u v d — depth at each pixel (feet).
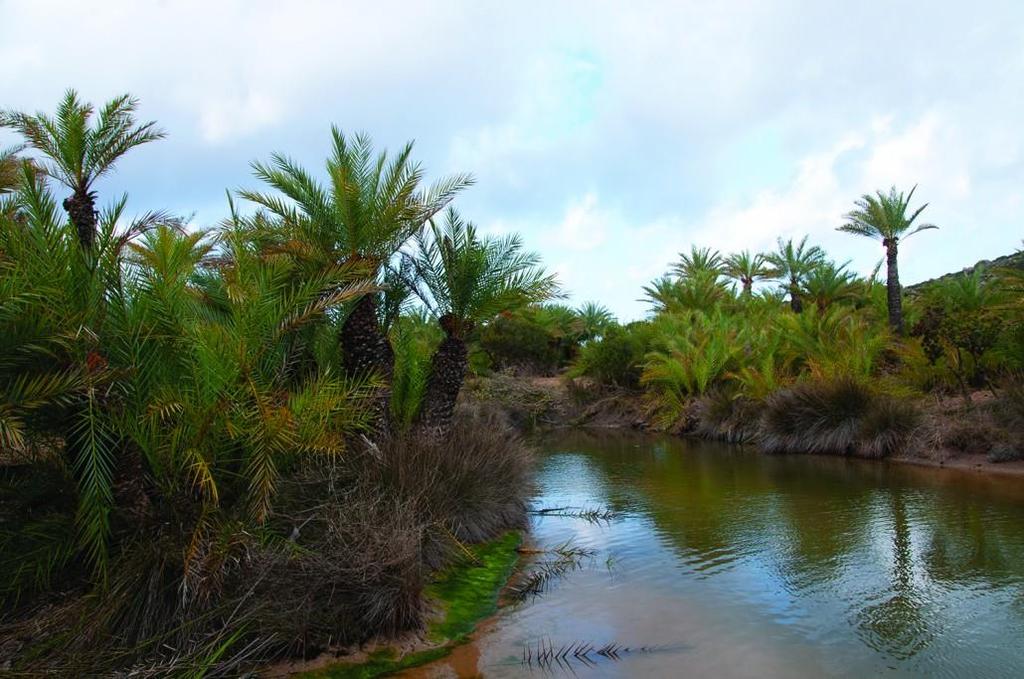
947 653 14.44
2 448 15.10
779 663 14.34
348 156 26.86
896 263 76.38
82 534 15.37
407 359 31.42
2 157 26.21
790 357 64.03
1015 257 70.59
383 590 15.99
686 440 59.82
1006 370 46.47
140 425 15.64
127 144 25.25
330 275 20.54
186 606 14.08
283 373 19.75
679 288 104.88
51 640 13.16
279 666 14.46
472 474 25.31
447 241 31.55
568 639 16.14
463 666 14.74
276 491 17.21
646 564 22.07
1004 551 21.43
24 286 14.15
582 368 85.66
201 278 27.09
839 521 26.43
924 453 39.96
